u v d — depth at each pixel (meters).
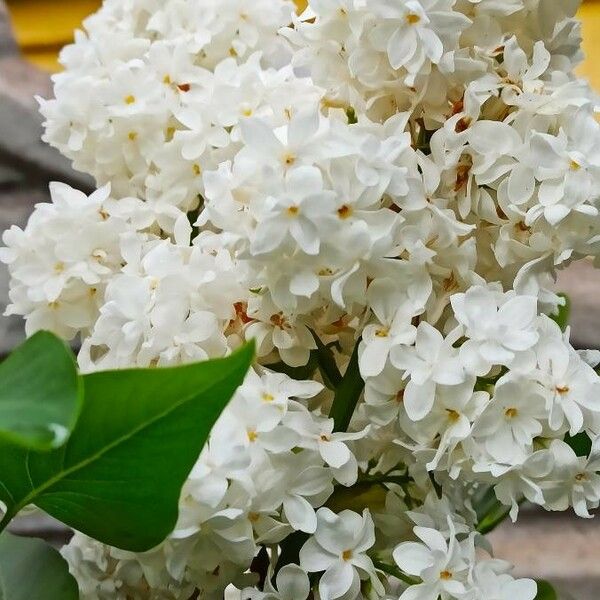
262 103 0.31
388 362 0.27
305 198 0.25
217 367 0.21
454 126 0.28
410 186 0.27
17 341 0.60
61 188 0.32
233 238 0.26
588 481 0.27
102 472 0.23
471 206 0.29
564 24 0.31
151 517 0.24
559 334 0.27
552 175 0.28
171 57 0.33
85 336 0.34
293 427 0.27
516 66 0.29
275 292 0.26
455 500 0.31
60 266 0.31
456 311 0.27
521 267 0.29
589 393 0.27
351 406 0.30
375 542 0.31
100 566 0.31
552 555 0.59
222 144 0.31
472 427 0.26
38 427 0.19
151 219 0.32
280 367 0.31
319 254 0.26
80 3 0.72
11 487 0.24
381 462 0.31
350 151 0.26
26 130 0.64
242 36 0.35
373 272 0.27
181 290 0.28
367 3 0.28
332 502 0.31
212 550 0.26
